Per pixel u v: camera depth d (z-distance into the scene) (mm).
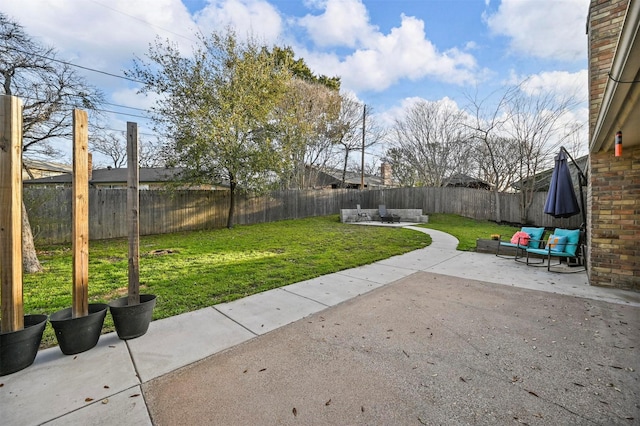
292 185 18797
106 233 9156
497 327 2963
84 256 2561
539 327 2953
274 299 3785
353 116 21172
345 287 4301
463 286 4359
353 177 26672
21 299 2277
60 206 8305
